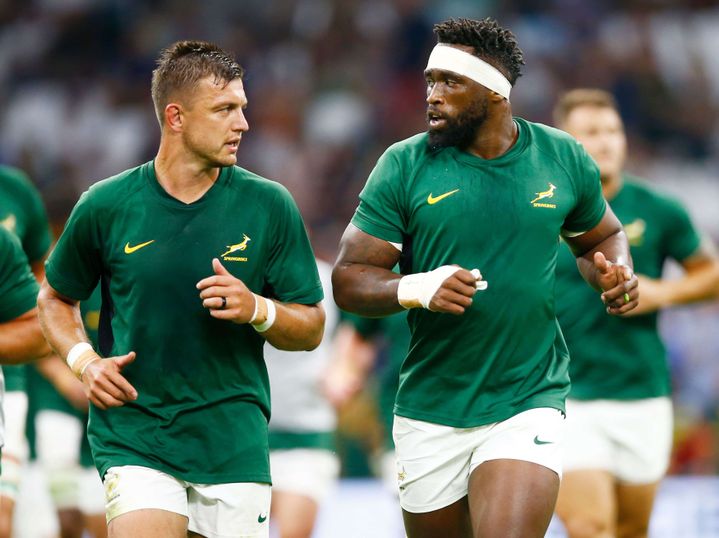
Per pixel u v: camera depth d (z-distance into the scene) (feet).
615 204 87.40
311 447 92.02
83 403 88.94
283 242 60.70
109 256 59.57
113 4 224.12
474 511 58.90
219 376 59.31
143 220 59.21
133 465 58.49
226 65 58.59
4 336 63.46
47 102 216.13
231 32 222.89
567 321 85.66
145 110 214.28
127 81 218.18
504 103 60.70
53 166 211.61
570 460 84.64
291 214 60.90
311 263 61.36
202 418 59.11
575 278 85.56
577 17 215.72
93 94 216.74
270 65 217.15
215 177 60.13
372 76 213.25
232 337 59.36
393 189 61.21
